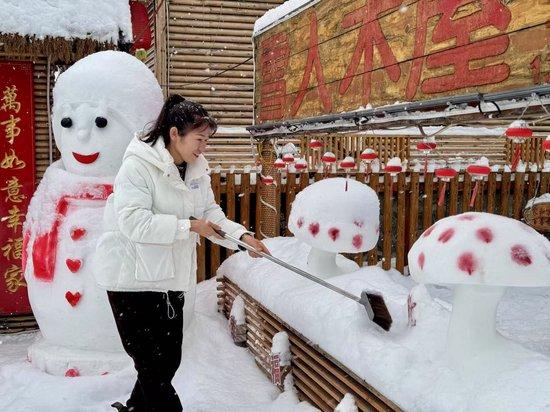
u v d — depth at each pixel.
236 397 3.13
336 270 3.51
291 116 4.69
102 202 3.64
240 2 8.58
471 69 2.61
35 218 3.71
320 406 2.81
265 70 5.26
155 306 2.48
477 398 1.79
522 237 1.88
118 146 3.70
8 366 3.57
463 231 1.94
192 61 8.53
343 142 9.68
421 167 6.18
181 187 2.45
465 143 10.23
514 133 2.21
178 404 2.59
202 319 4.23
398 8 3.16
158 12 8.50
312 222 3.26
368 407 2.34
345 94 3.79
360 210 3.25
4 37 3.90
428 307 2.40
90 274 3.46
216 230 2.42
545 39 2.19
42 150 4.37
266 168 5.62
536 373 1.78
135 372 3.37
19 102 4.22
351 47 3.68
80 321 3.47
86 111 3.63
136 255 2.42
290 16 4.59
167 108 2.46
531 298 5.14
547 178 6.45
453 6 2.71
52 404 3.08
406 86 3.11
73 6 4.10
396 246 6.25
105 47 4.18
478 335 2.01
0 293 4.36
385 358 2.17
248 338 3.85
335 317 2.60
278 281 3.37
